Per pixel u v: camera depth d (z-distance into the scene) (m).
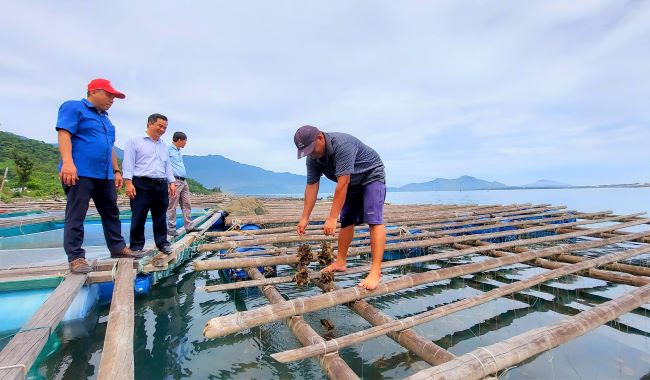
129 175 3.80
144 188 3.94
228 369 2.47
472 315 3.54
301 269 3.65
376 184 3.04
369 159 3.03
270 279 3.63
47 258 3.74
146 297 4.00
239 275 4.47
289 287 4.45
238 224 7.75
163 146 4.23
